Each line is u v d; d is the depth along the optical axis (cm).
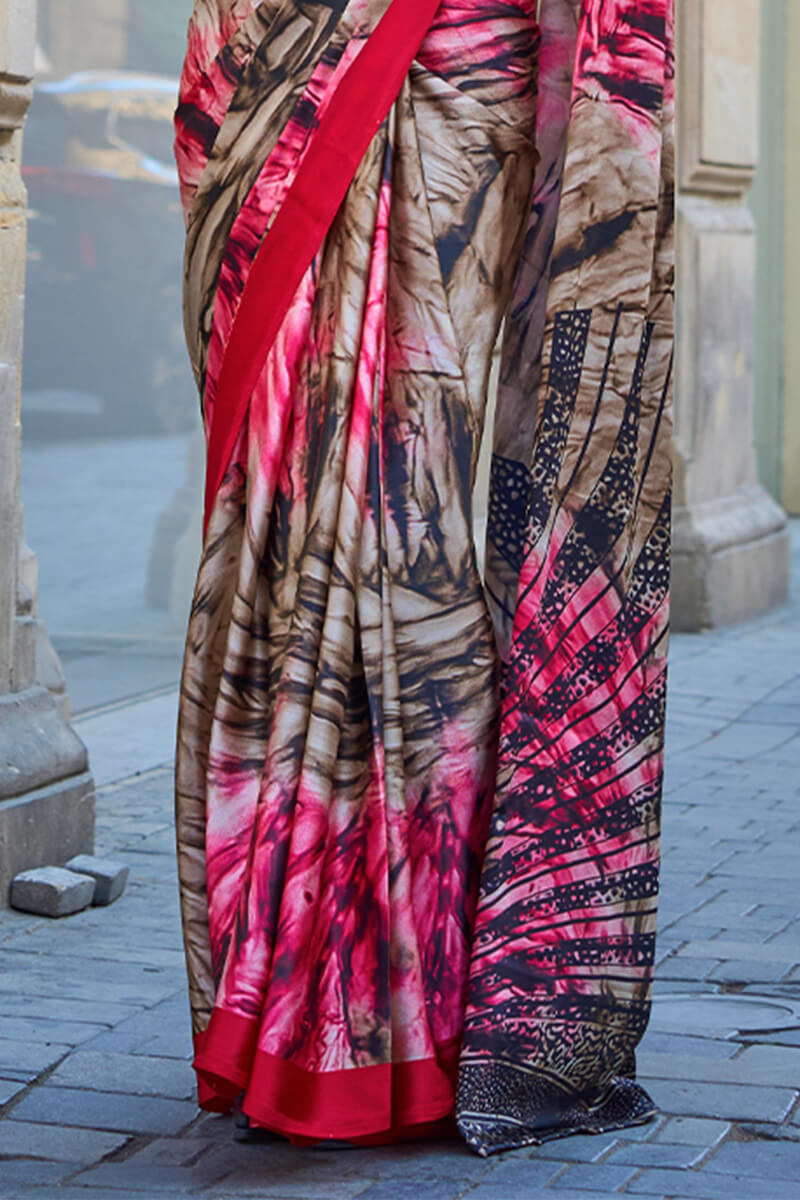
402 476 357
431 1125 356
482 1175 339
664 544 371
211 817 357
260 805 345
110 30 921
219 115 369
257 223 358
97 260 914
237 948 341
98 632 917
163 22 946
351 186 353
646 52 364
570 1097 360
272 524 357
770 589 1173
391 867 344
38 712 562
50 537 902
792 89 1530
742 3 1131
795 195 1558
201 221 369
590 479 366
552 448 364
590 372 366
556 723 359
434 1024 352
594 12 362
